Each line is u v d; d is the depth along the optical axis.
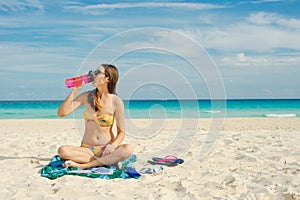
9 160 5.95
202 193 4.20
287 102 58.81
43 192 4.20
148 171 5.26
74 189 4.17
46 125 14.63
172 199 3.98
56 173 4.92
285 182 4.69
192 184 4.61
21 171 5.19
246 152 6.84
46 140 8.59
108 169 5.13
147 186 4.47
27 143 8.07
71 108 5.43
